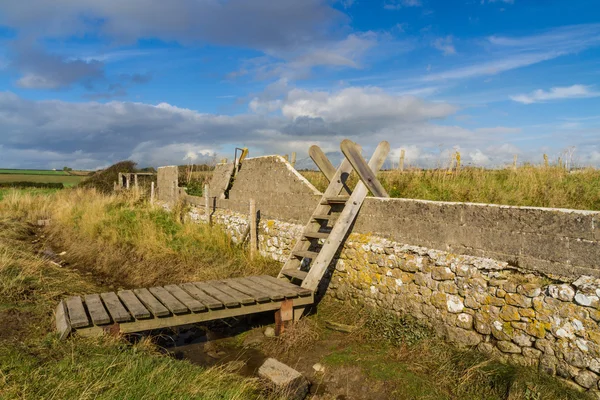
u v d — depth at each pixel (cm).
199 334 648
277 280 693
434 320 536
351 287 678
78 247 1105
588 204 675
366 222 667
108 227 1246
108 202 1678
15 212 1817
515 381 409
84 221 1368
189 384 425
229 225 1141
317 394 480
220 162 1333
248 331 650
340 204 749
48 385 381
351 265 680
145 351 500
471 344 490
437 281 536
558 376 408
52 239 1313
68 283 771
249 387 465
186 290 635
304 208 838
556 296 414
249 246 1009
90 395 375
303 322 624
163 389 402
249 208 1057
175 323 540
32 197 2131
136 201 1845
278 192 930
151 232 1148
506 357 453
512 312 450
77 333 489
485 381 433
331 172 794
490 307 473
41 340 477
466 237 514
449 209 534
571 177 851
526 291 439
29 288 689
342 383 491
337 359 530
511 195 754
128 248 1069
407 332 545
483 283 482
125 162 2859
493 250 485
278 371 490
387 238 627
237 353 584
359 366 509
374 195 682
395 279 596
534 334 429
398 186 913
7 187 3556
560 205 680
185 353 582
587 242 402
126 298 586
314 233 715
